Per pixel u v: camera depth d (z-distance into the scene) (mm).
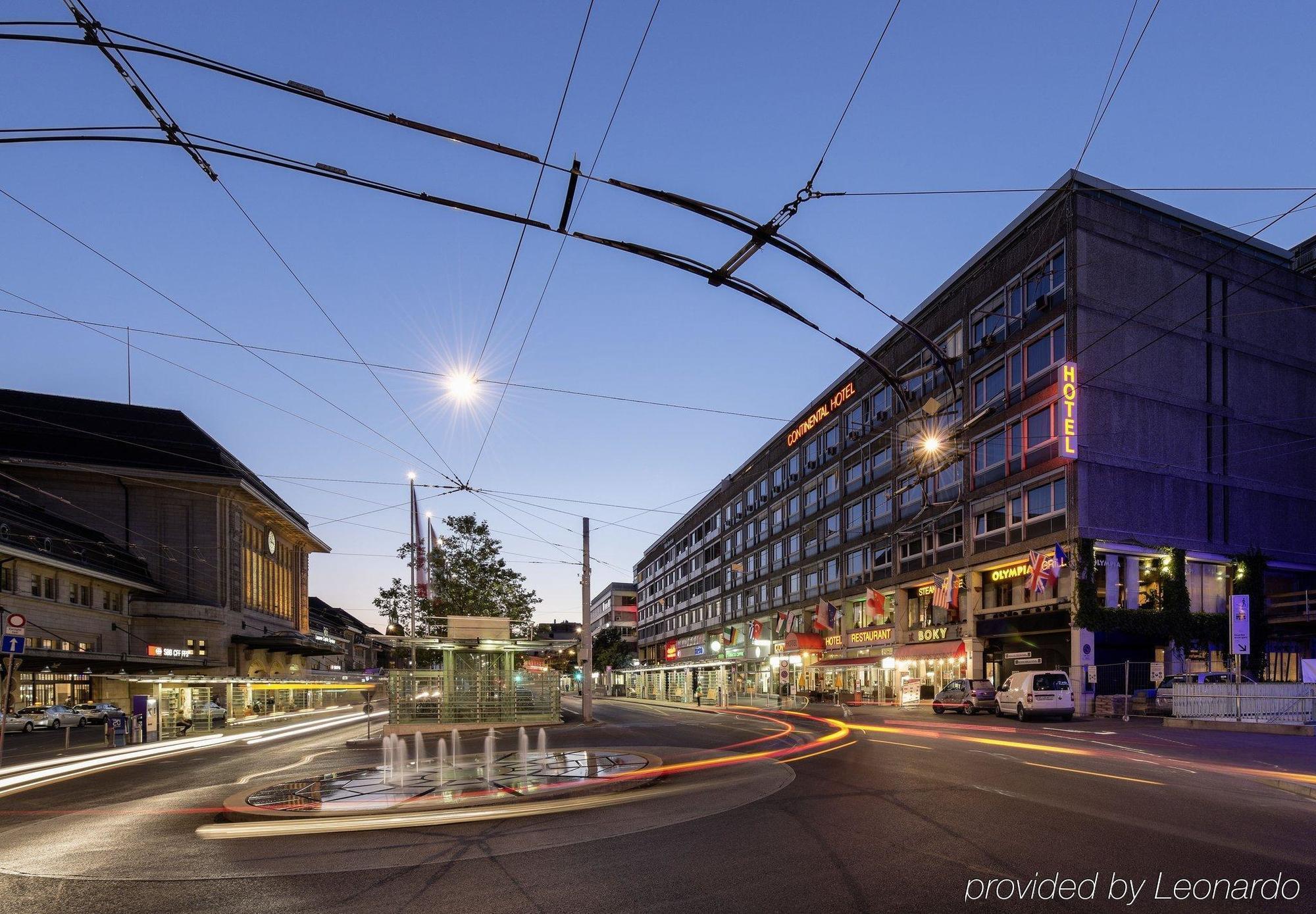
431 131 7410
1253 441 34594
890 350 47844
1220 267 35156
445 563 38812
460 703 28453
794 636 57812
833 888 6254
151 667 54625
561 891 6383
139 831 9703
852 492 51688
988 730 22969
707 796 10703
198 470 62500
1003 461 36156
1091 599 30812
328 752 20016
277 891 6656
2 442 57812
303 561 89688
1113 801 9625
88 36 6730
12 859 8406
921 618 43562
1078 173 32812
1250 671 32688
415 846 8078
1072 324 31984
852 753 15898
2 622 42438
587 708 29453
